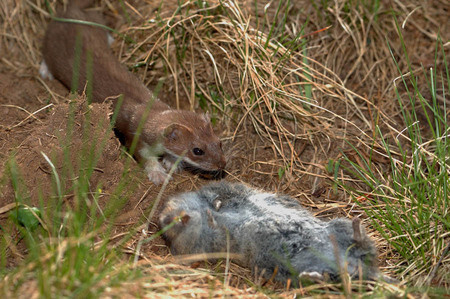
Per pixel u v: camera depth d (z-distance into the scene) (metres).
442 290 7.28
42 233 7.92
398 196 9.01
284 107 11.27
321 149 11.00
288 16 12.54
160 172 10.20
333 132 11.14
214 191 8.83
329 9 12.41
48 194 8.50
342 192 10.20
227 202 8.69
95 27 12.52
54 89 12.29
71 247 6.71
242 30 11.19
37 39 13.32
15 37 13.04
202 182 10.48
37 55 13.14
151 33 12.46
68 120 8.91
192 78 11.85
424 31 12.59
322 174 10.55
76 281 6.27
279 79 11.23
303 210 8.52
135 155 10.82
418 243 8.27
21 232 7.89
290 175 10.43
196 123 10.59
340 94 11.58
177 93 11.88
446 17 12.79
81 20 12.45
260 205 8.41
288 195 9.51
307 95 11.34
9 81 12.20
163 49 12.05
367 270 7.42
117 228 8.79
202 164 10.29
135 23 12.94
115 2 13.52
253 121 11.06
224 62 11.97
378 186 9.39
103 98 11.14
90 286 6.24
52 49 12.16
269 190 10.38
